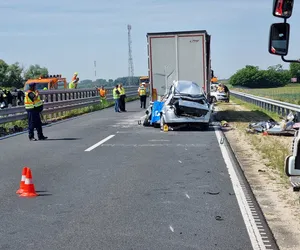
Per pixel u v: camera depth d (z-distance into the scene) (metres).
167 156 12.63
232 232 6.29
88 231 6.39
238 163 11.43
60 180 9.66
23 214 7.23
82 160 12.12
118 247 5.77
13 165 11.53
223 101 44.81
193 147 14.31
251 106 35.44
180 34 21.86
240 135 17.36
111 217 7.02
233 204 7.66
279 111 26.17
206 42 22.52
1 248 5.79
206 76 21.92
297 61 6.08
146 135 17.80
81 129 20.58
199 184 9.15
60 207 7.61
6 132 20.20
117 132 19.05
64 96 31.62
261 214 7.09
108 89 44.97
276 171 10.43
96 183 9.34
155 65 22.12
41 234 6.29
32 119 16.80
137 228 6.50
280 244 5.88
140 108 36.62
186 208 7.46
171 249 5.69
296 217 6.98
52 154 13.26
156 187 8.95
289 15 5.95
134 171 10.54
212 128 20.22
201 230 6.38
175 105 18.95
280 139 15.96
